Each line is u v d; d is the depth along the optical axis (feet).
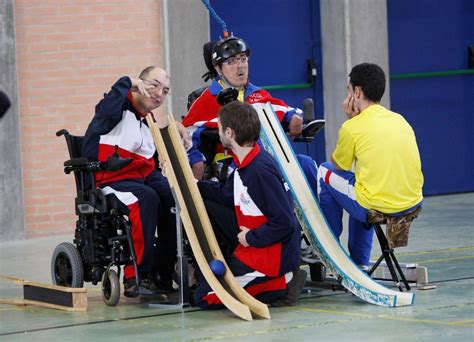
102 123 34.32
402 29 65.57
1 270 44.37
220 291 31.50
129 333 29.50
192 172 35.37
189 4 57.47
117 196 33.88
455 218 55.57
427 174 66.59
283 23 63.05
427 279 35.37
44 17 54.90
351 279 33.09
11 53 53.57
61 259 35.63
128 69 56.70
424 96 66.18
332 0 62.23
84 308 33.47
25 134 54.75
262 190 31.68
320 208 34.55
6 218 53.93
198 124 36.01
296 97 63.57
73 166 34.09
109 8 56.08
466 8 67.00
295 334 28.43
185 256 33.17
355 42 61.87
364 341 27.20
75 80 55.62
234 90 34.94
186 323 30.60
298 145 63.57
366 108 34.73
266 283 32.40
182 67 57.47
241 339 28.04
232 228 33.37
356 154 34.32
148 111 35.35
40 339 29.22
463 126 67.31
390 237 34.17
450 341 26.81
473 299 32.89
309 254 36.24
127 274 34.35
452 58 66.85
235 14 61.98
